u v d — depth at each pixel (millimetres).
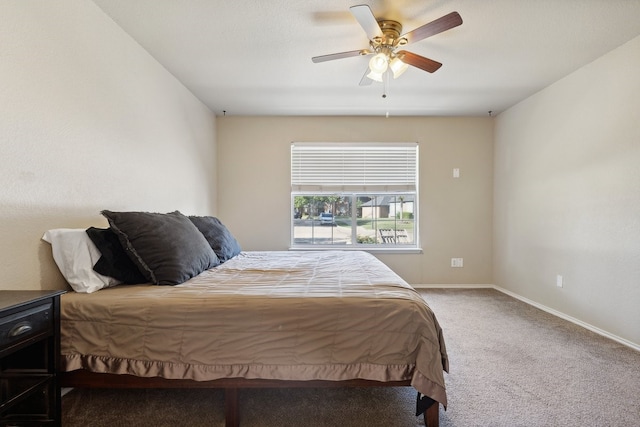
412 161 4051
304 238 4133
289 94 3264
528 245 3365
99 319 1376
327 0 1823
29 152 1455
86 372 1371
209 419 1489
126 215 1739
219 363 1354
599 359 2053
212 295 1476
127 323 1371
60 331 1249
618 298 2350
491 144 4023
